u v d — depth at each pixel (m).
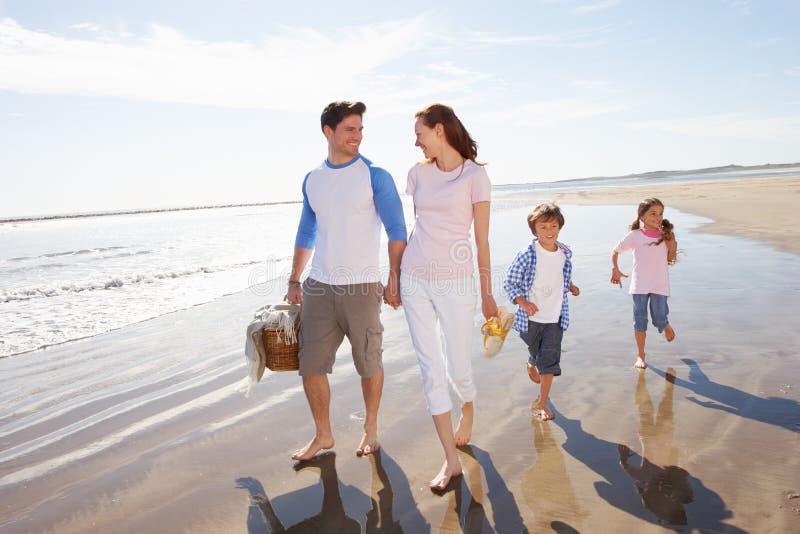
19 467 2.92
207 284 8.86
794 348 4.25
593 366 4.17
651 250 4.29
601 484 2.52
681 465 2.64
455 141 2.71
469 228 2.75
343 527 2.30
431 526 2.27
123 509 2.49
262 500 2.54
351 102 2.87
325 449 3.01
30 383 4.29
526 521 2.26
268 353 3.01
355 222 2.88
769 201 18.64
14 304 7.51
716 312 5.43
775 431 2.92
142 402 3.80
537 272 3.47
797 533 2.06
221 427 3.35
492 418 3.35
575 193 47.59
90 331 5.95
